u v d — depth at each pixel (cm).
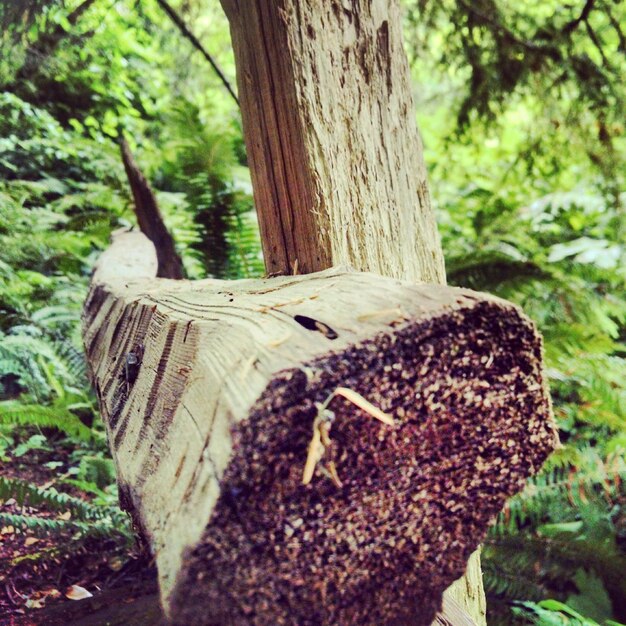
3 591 205
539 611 234
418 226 200
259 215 198
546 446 98
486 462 95
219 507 76
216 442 80
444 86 592
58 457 324
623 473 282
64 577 220
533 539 267
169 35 550
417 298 94
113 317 212
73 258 463
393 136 194
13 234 442
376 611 93
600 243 463
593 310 369
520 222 481
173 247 412
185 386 105
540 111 462
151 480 104
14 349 338
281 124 182
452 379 90
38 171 553
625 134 453
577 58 419
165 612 82
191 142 450
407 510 92
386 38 193
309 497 83
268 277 189
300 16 175
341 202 180
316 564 86
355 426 85
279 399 78
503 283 384
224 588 80
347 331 87
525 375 93
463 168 635
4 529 241
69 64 541
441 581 97
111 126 613
